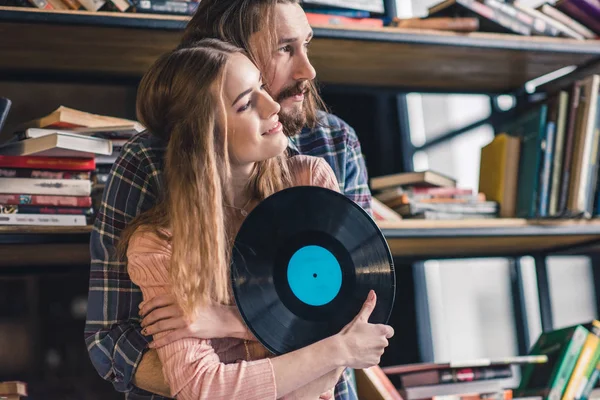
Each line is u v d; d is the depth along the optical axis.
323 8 2.00
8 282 2.11
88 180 1.79
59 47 1.94
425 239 2.04
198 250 1.24
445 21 2.04
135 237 1.31
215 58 1.28
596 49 2.18
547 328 2.46
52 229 1.75
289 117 1.54
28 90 2.12
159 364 1.36
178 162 1.27
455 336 2.51
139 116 1.37
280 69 1.50
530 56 2.18
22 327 2.10
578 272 2.64
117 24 1.79
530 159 2.17
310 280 1.21
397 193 2.14
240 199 1.35
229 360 1.26
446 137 2.56
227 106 1.26
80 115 1.81
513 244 2.30
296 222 1.21
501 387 2.06
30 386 2.09
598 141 2.16
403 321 2.45
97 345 1.43
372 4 2.04
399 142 2.48
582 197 2.12
